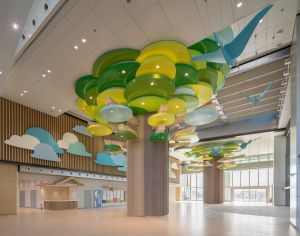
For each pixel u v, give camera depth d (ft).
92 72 37.45
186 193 146.51
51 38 30.40
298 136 30.45
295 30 32.40
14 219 42.19
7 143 51.29
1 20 30.17
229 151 86.99
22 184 79.30
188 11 25.89
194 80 32.40
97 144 80.33
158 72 29.48
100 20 27.07
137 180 43.86
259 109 69.41
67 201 67.97
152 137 39.17
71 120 70.69
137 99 31.65
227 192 130.93
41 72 38.99
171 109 35.32
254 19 18.99
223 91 54.39
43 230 29.84
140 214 43.16
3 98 51.21
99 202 79.61
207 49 32.83
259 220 38.17
